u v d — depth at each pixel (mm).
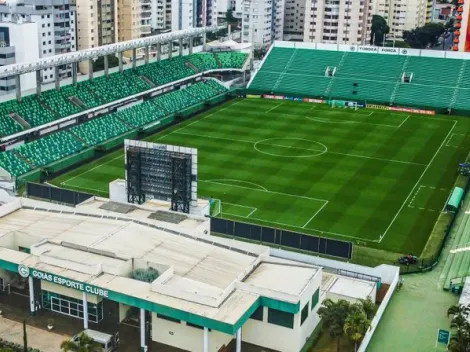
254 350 76375
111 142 152750
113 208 100750
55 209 97000
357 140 161875
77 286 76688
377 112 188875
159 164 101250
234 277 79312
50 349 74500
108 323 80562
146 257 82250
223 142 158625
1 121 144500
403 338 78750
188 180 100062
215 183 131000
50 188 117562
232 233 102812
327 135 165625
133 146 102000
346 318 71000
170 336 76812
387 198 125188
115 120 165750
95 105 166750
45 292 82312
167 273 76812
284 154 149875
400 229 111688
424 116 185500
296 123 176375
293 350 75500
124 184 109750
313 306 79312
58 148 146000
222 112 187000
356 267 91000
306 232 109812
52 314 82125
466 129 173000
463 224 113875
